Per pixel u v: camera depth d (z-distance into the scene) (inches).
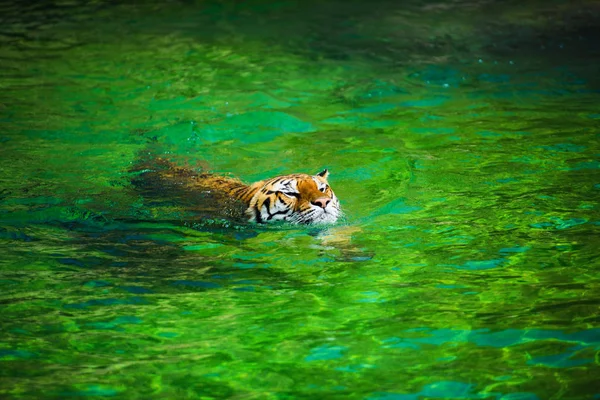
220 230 441.1
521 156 535.2
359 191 490.0
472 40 854.5
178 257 398.9
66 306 336.8
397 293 346.3
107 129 608.7
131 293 351.9
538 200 455.2
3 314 327.0
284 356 293.1
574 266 363.6
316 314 329.1
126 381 275.3
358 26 928.3
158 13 1001.5
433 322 315.9
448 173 512.1
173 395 266.4
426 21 943.7
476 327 309.3
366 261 386.6
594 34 853.8
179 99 682.2
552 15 943.0
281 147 577.3
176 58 808.9
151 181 508.1
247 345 302.5
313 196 449.1
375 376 276.4
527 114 628.7
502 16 951.6
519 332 302.8
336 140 589.0
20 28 924.0
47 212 457.1
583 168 504.4
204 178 509.4
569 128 587.8
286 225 450.6
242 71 765.9
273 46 853.8
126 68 773.3
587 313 314.5
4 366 284.5
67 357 292.7
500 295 338.0
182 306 339.0
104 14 996.6
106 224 443.2
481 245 397.1
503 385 266.5
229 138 596.7
